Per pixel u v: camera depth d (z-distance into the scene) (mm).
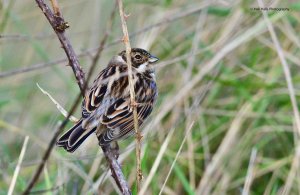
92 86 11219
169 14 14250
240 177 12914
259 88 13602
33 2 15852
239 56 14109
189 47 14117
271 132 13320
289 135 13508
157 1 14375
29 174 12898
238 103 13641
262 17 13789
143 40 13828
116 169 10000
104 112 10781
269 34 14250
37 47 14234
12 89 14953
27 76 14984
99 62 14586
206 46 13969
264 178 13172
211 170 12680
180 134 13250
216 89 13617
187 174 13203
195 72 13859
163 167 12984
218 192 12609
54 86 15102
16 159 13227
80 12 15805
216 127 13391
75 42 15406
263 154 13320
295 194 12734
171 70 13977
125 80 11289
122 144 13359
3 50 15422
